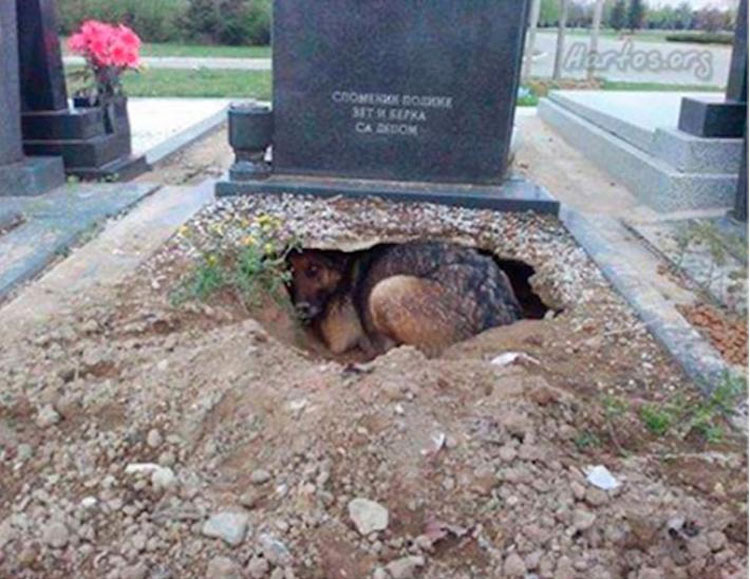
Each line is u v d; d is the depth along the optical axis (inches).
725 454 87.7
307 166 192.9
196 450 84.7
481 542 72.4
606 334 119.9
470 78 184.5
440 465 79.4
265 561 70.1
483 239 162.7
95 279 133.7
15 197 194.2
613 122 276.7
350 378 94.2
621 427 91.1
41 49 224.8
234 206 176.1
